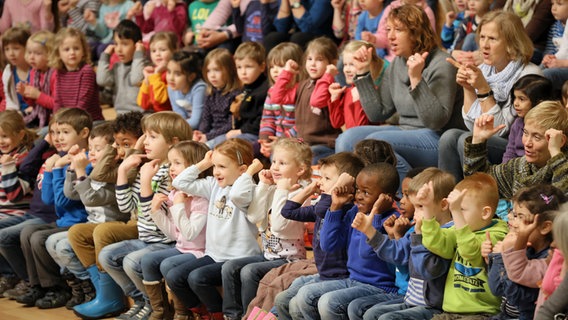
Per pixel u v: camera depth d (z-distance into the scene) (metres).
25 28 13.38
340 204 6.55
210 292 7.28
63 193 8.78
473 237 5.67
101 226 8.18
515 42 7.61
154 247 7.92
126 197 8.10
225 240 7.40
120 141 8.50
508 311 5.55
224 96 10.15
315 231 6.81
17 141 9.75
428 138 8.07
